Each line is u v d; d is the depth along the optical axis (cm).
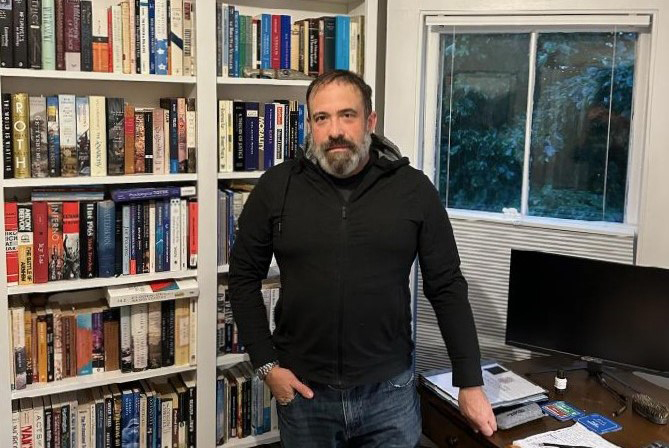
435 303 181
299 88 260
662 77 223
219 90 245
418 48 248
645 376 231
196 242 224
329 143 166
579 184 250
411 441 183
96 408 218
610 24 230
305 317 174
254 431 246
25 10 192
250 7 245
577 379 213
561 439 175
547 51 247
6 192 215
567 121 248
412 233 174
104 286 216
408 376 183
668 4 221
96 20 203
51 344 211
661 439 176
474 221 255
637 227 234
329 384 175
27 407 211
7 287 199
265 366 184
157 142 216
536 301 211
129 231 214
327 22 240
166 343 225
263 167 233
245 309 188
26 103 196
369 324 172
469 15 243
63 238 205
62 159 203
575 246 242
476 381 173
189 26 214
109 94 226
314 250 171
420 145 259
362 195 173
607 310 200
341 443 186
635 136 238
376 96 268
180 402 231
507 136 257
